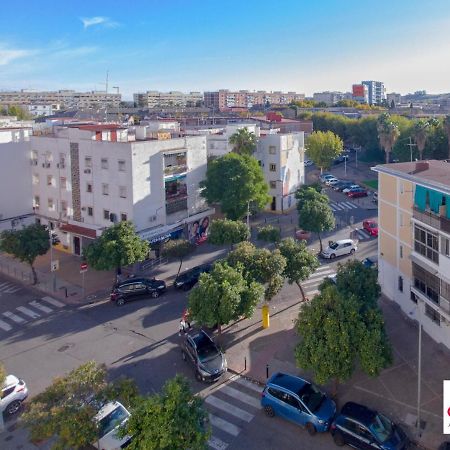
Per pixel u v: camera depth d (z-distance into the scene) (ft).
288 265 109.70
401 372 89.10
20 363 97.50
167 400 52.29
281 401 77.00
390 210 116.37
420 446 70.18
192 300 92.58
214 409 80.59
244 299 92.32
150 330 109.91
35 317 119.24
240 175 172.04
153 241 153.38
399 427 71.67
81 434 54.19
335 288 81.97
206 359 90.33
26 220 179.83
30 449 72.59
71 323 115.14
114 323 114.21
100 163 155.43
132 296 125.90
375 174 324.19
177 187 166.30
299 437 73.46
